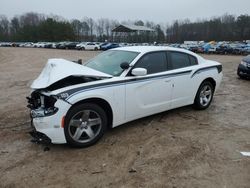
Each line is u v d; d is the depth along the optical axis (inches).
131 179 129.0
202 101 237.6
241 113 234.1
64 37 3555.6
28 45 2792.8
